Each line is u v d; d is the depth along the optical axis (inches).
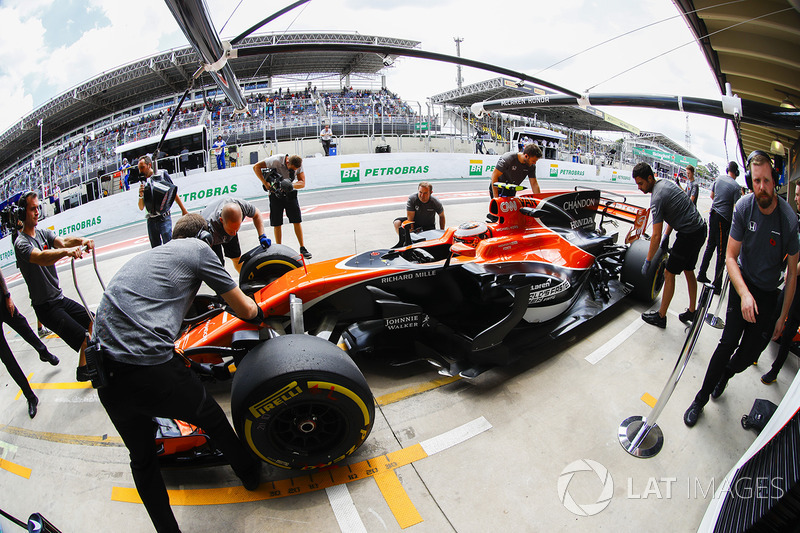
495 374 137.1
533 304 143.0
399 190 508.7
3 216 125.9
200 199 470.6
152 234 180.1
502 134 1051.9
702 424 114.6
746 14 150.6
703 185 1184.2
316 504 91.7
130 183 623.5
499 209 152.2
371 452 105.6
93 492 98.3
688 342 96.7
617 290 182.4
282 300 118.0
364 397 89.2
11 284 298.7
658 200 148.6
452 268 136.9
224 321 119.4
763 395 126.5
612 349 151.0
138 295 76.2
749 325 106.9
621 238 296.4
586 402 122.9
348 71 1119.0
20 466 108.7
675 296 198.7
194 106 885.8
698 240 150.6
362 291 127.0
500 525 86.3
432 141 863.1
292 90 1082.7
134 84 995.9
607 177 895.1
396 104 1116.5
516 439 109.1
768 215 97.6
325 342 92.8
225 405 123.0
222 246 185.0
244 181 485.4
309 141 799.1
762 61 196.9
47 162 765.9
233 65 980.6
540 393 127.2
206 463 97.5
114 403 73.5
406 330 137.2
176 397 78.0
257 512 90.3
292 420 89.6
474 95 995.3
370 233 292.7
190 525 87.5
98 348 71.7
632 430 110.3
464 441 108.6
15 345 180.5
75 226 456.1
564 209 178.2
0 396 143.1
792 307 122.4
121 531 88.0
